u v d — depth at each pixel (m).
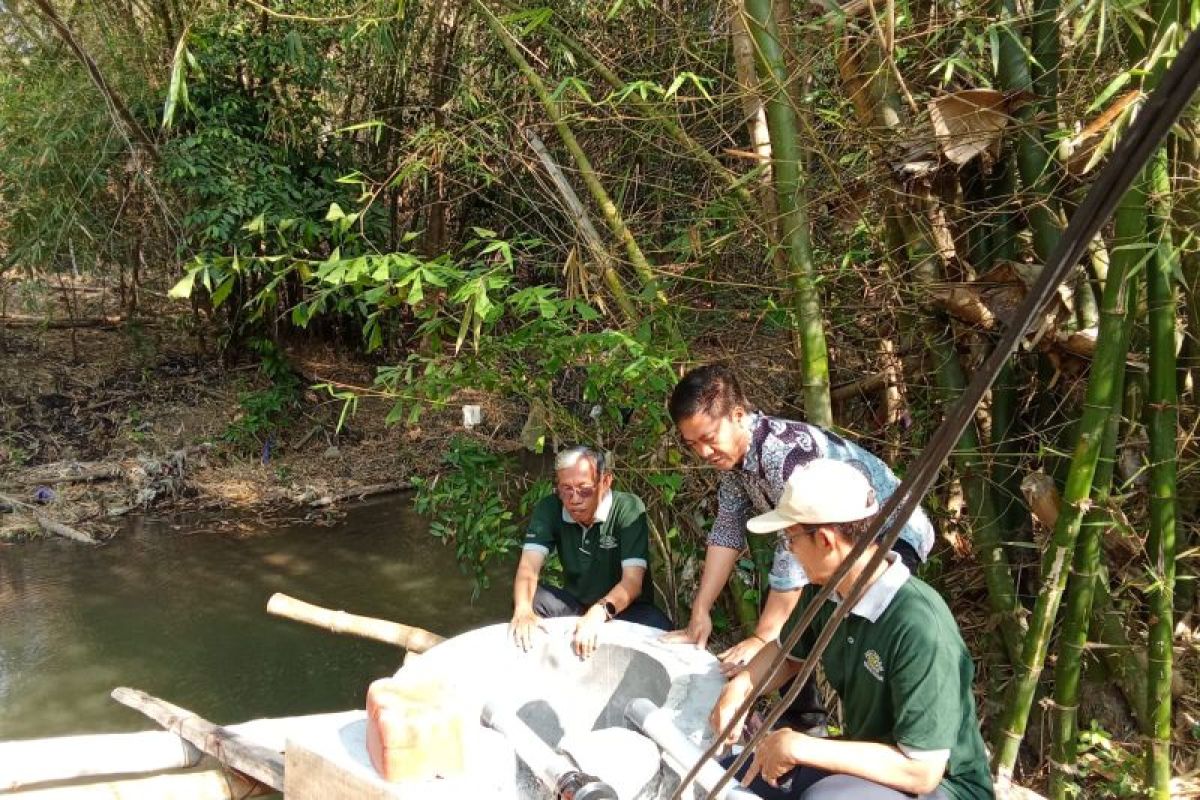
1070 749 2.78
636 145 4.30
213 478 7.89
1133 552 2.91
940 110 2.77
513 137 5.05
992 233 3.09
